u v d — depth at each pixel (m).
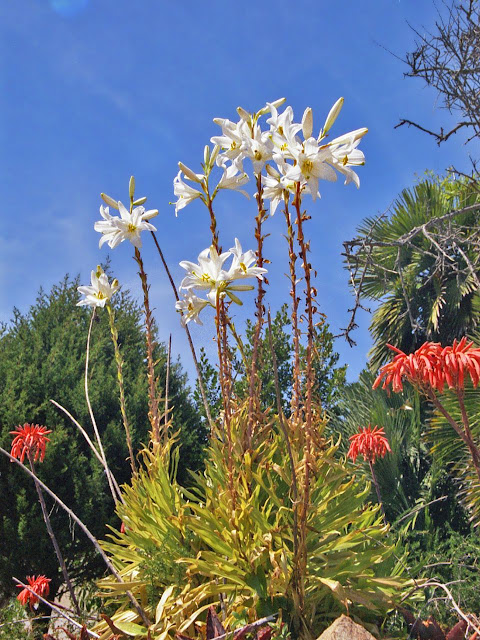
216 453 3.21
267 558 2.67
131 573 3.04
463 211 5.96
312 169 2.26
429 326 8.86
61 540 7.11
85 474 7.48
